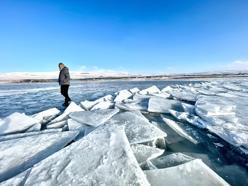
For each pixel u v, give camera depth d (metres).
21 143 2.10
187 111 4.04
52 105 6.32
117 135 1.96
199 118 3.43
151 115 4.22
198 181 1.52
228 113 3.70
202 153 2.31
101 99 5.96
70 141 2.25
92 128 2.84
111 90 12.73
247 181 1.73
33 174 1.36
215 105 3.92
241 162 2.09
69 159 1.53
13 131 3.05
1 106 6.29
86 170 1.39
